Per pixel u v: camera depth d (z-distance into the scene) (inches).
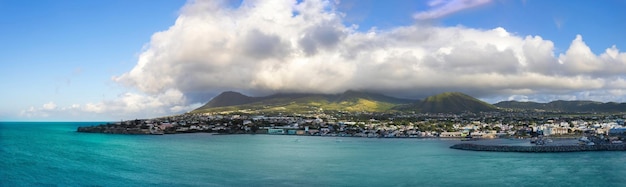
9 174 4510.3
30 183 4052.7
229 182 4215.1
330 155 7421.3
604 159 6648.6
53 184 4013.3
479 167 5575.8
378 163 6072.8
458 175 4795.8
